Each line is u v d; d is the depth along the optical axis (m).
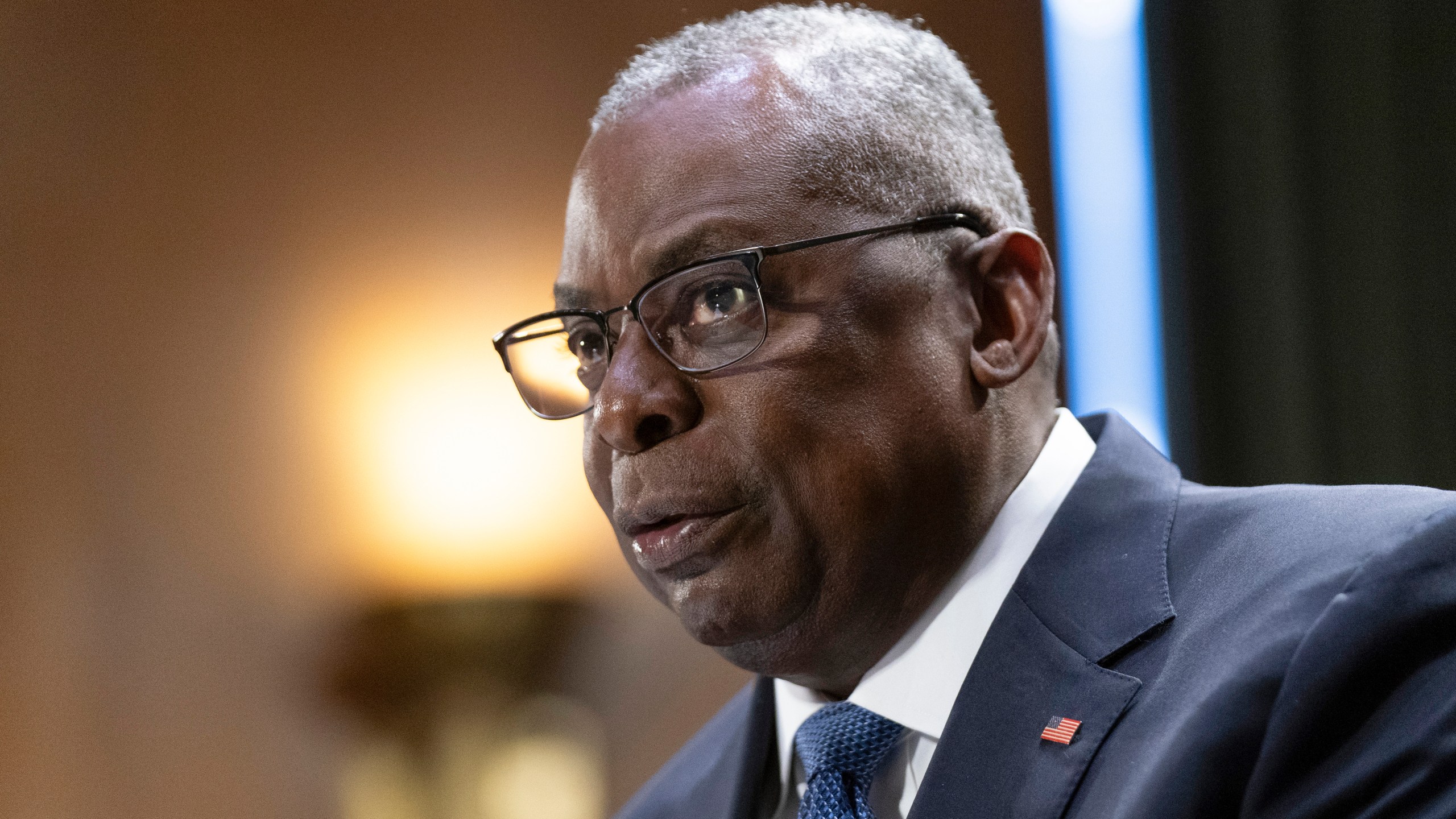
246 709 7.82
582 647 7.85
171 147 8.30
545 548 7.95
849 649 3.63
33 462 8.00
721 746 4.80
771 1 8.10
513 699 7.73
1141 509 3.60
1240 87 7.36
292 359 8.16
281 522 8.01
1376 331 6.91
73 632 7.87
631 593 7.96
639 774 7.76
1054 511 3.71
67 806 7.71
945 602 3.62
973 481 3.59
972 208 3.71
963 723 3.29
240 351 8.16
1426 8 6.90
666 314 3.44
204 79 8.35
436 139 8.33
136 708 7.82
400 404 8.12
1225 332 7.33
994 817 3.10
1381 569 2.81
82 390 8.09
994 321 3.70
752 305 3.39
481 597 7.86
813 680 3.82
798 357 3.36
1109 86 8.00
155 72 8.34
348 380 8.14
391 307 8.20
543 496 8.02
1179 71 7.57
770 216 3.43
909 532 3.48
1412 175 6.89
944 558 3.59
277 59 8.37
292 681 7.85
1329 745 2.72
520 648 7.79
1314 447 7.00
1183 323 7.46
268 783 7.74
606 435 3.45
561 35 8.38
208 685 7.84
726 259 3.38
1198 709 2.88
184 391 8.12
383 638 7.86
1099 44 8.02
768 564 3.39
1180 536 3.48
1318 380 7.04
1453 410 6.72
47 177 8.24
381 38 8.38
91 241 8.21
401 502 8.02
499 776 7.61
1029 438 3.79
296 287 8.20
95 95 8.31
